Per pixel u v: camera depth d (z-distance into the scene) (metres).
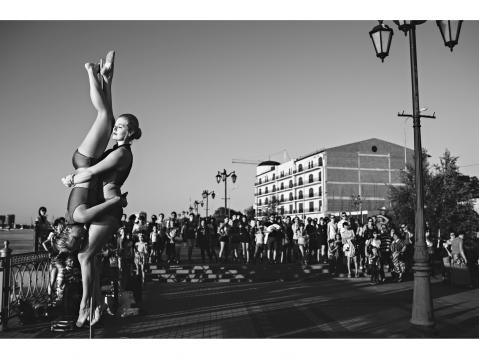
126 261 8.72
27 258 7.54
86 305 6.11
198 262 15.66
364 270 14.73
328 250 15.70
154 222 15.05
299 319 7.19
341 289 11.25
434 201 25.73
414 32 6.78
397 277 13.42
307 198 66.06
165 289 11.32
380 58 7.05
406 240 13.71
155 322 6.93
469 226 24.81
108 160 5.57
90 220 5.47
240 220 15.84
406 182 28.41
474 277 13.72
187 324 6.79
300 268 14.44
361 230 14.57
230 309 8.17
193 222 16.28
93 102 5.75
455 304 8.73
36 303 7.29
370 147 62.06
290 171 73.44
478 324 6.77
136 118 6.00
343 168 60.91
